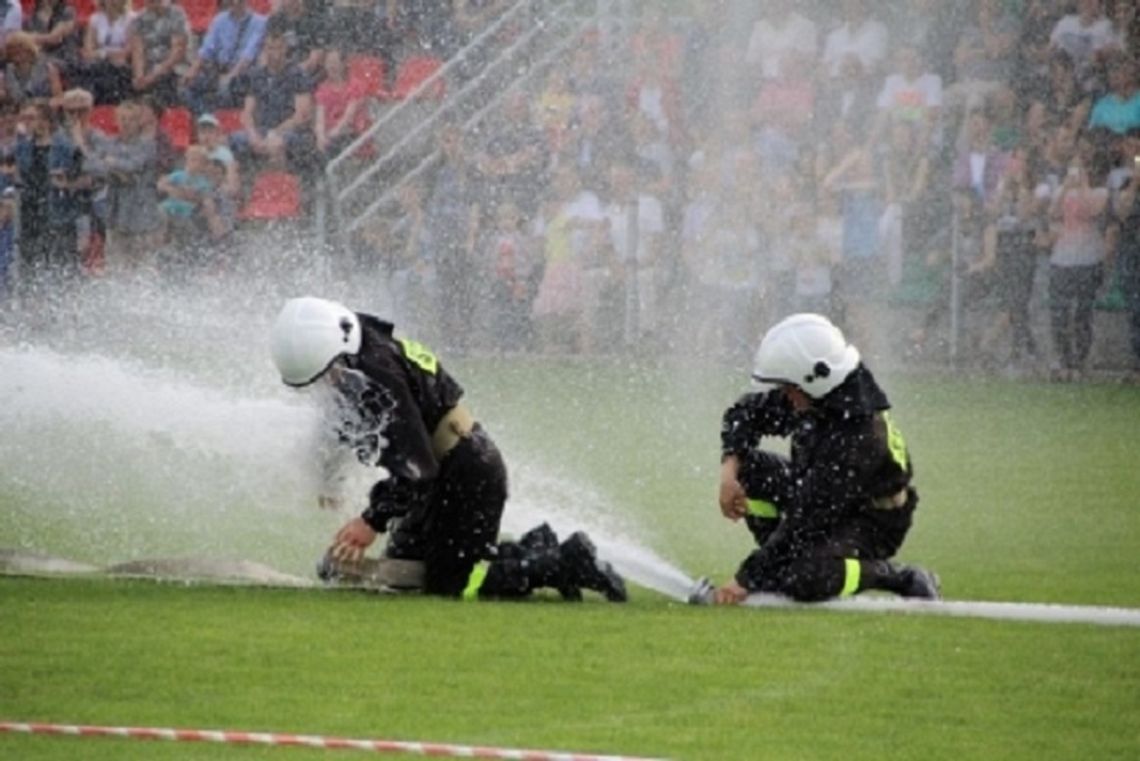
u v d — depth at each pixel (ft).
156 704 81.51
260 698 82.43
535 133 229.66
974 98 215.51
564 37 238.07
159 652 89.45
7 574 107.34
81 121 242.37
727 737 77.71
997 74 216.54
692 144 225.76
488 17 244.83
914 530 129.29
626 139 227.20
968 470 153.99
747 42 226.17
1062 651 91.71
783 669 87.86
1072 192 208.13
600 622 96.32
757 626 96.12
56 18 253.24
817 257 219.00
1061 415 183.73
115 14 249.14
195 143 245.24
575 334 227.81
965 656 90.68
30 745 75.51
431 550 102.73
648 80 227.81
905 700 83.30
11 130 245.45
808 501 100.68
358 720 79.41
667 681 85.66
